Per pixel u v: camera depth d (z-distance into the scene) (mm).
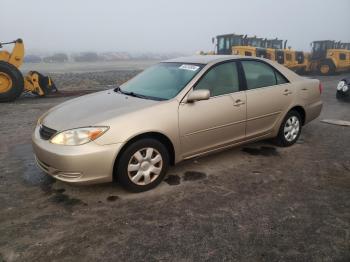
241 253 2748
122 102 3996
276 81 5039
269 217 3279
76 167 3379
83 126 3459
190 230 3061
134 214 3338
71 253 2750
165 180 4109
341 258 2693
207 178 4176
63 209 3445
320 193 3789
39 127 3941
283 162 4715
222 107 4262
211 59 4531
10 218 3268
